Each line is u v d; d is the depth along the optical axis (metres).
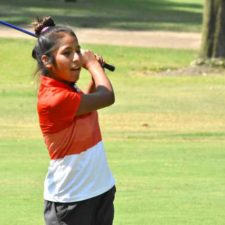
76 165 12.95
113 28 83.75
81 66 13.24
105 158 13.27
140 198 23.59
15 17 87.19
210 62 63.31
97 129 13.29
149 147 34.50
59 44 13.02
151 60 67.12
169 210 21.91
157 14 103.06
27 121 41.84
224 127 40.34
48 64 13.12
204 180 26.77
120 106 46.44
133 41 75.12
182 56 69.12
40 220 20.84
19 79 58.31
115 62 65.75
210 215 21.36
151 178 27.09
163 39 77.62
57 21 86.69
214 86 55.06
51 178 13.17
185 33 83.31
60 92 12.96
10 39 70.12
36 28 13.55
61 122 12.93
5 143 35.31
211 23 63.94
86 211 12.96
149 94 51.34
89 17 92.81
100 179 13.07
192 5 122.12
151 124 41.06
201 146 34.81
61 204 13.02
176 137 37.34
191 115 43.69
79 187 12.93
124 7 109.62
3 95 50.78
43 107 13.02
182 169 28.95
